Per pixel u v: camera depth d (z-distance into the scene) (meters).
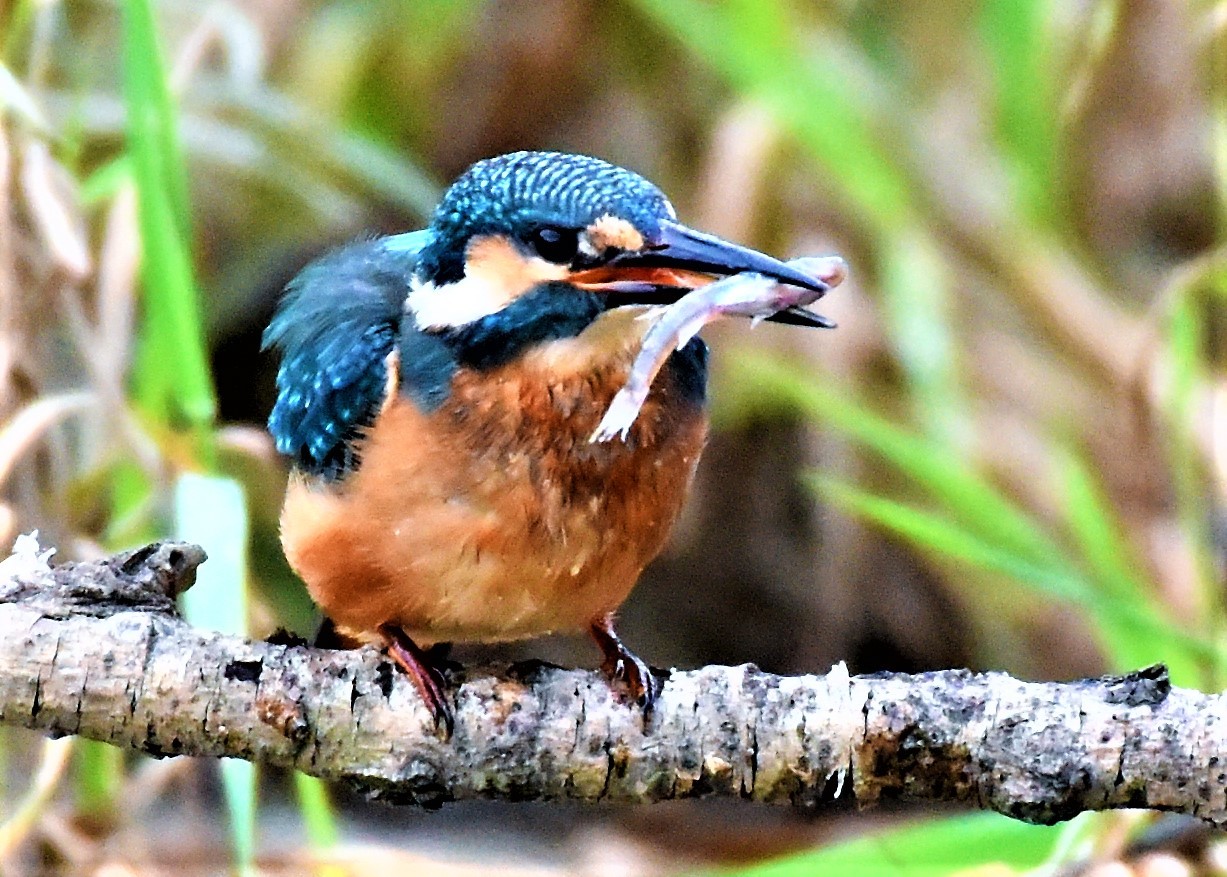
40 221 9.08
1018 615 13.05
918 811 13.19
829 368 13.27
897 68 14.56
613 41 14.55
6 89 8.90
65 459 9.44
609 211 6.89
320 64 13.91
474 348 6.96
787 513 13.70
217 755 6.54
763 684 6.49
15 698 6.35
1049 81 13.34
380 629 7.36
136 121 8.07
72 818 9.25
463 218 7.16
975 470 12.31
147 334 10.00
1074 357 13.45
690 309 6.41
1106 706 6.18
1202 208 15.03
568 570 7.11
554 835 13.32
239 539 7.48
